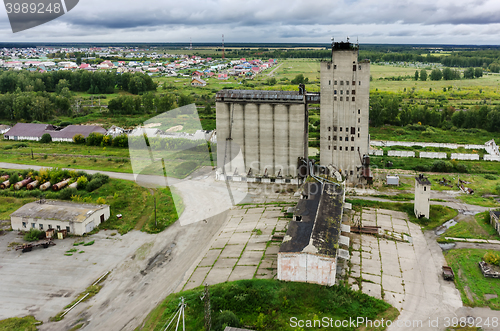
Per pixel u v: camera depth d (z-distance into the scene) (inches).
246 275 3058.6
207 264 3267.7
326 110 4904.0
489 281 3004.4
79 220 3846.0
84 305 2802.7
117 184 5044.3
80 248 3622.0
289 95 4938.5
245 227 3892.7
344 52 4672.7
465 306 2731.3
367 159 4916.3
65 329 2551.7
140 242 3708.2
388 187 4968.0
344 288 2854.3
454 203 4443.9
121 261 3388.3
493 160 5949.8
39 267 3304.6
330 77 4788.4
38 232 3809.1
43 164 5959.6
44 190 4928.6
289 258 2901.1
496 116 7726.4
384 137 7406.5
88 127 7529.5
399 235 3735.2
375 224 3954.2
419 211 4052.7
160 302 2800.2
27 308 2775.6
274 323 2549.2
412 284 2982.3
